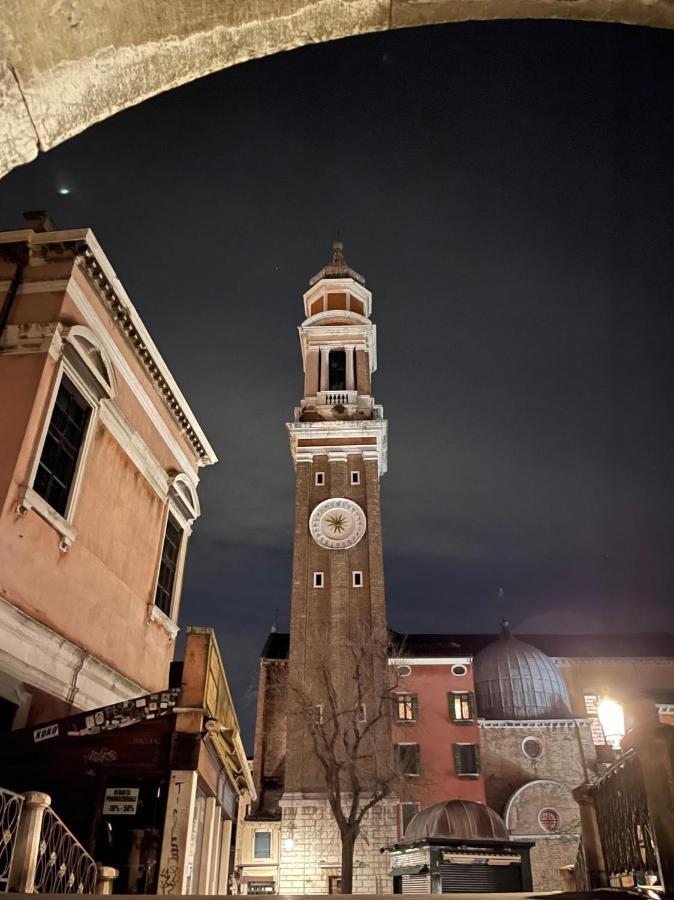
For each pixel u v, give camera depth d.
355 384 54.81
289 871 35.16
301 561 46.22
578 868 7.64
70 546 13.84
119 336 16.34
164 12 3.20
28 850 6.41
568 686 52.22
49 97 3.03
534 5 3.72
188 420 20.33
